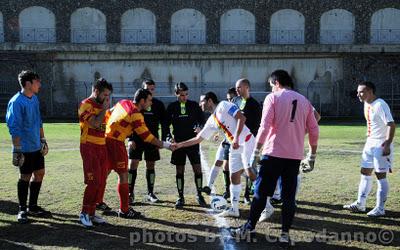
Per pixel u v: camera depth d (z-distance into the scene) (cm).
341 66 3241
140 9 3291
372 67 3225
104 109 702
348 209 805
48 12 3256
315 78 3241
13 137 710
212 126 761
